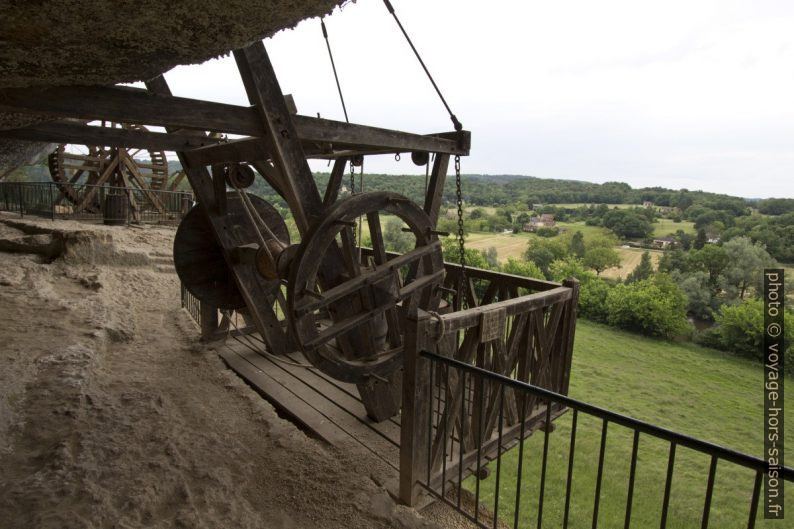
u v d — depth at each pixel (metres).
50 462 2.35
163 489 2.33
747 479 7.96
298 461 2.92
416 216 3.53
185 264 4.48
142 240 10.75
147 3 1.59
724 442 9.63
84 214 13.98
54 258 8.04
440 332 2.63
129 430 2.90
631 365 14.12
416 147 3.61
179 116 2.48
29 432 2.67
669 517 6.82
